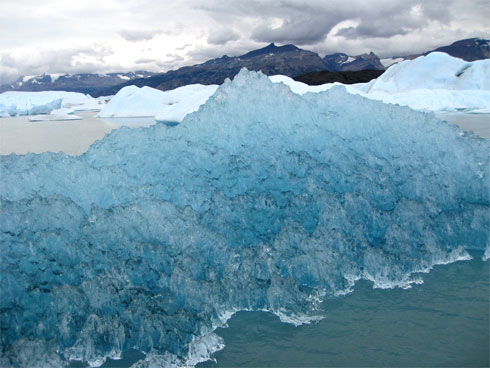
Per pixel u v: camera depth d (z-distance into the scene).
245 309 3.70
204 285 3.71
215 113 5.97
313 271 4.07
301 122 6.00
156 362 2.93
